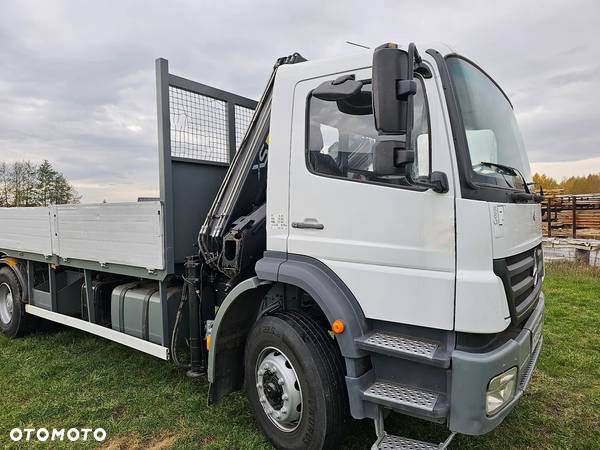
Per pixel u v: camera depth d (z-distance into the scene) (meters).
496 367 2.17
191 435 3.18
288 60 3.22
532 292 2.82
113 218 3.94
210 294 3.66
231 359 3.27
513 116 3.42
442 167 2.25
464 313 2.17
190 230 3.82
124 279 4.63
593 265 10.23
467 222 2.19
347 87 2.46
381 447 2.34
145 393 3.86
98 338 5.40
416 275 2.32
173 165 3.65
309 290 2.65
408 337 2.43
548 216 13.77
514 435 3.15
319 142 2.75
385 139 2.17
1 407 3.66
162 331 3.66
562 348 4.94
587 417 3.44
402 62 2.08
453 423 2.20
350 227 2.58
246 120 4.45
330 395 2.61
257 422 3.07
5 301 5.76
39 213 4.97
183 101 3.74
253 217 3.29
